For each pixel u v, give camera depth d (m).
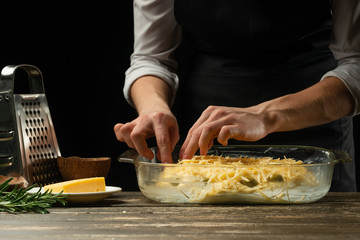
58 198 1.27
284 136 1.92
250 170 1.29
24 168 1.55
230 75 1.96
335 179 1.89
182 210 1.26
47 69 3.61
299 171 1.30
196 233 1.03
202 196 1.30
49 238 1.00
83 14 3.59
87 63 3.64
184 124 2.07
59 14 3.56
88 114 3.70
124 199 1.43
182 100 2.08
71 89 3.66
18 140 1.55
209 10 1.94
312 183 1.31
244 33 1.90
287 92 1.91
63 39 3.60
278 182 1.29
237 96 1.95
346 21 1.80
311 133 1.90
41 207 1.25
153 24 2.05
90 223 1.12
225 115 1.47
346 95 1.70
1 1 3.48
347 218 1.17
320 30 1.90
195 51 2.09
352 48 1.81
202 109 2.01
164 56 2.07
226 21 1.92
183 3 1.97
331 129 1.91
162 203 1.36
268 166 1.29
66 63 3.62
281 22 1.87
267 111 1.55
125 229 1.07
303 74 1.91
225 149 1.61
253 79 1.93
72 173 1.60
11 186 1.40
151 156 1.50
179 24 2.10
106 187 1.49
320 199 1.40
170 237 1.00
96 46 3.63
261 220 1.14
